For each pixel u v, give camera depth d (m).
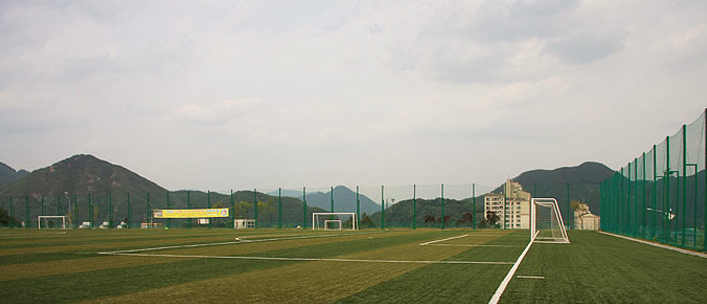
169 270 13.39
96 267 14.17
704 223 18.61
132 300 8.89
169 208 69.31
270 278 11.73
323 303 8.53
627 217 33.75
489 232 44.12
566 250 20.67
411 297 9.10
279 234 39.66
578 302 8.67
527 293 9.56
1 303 8.65
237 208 68.50
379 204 58.22
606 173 160.12
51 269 13.66
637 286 10.51
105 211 88.81
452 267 14.06
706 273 12.80
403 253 19.12
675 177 22.72
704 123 18.16
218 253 19.12
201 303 8.58
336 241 28.09
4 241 28.56
